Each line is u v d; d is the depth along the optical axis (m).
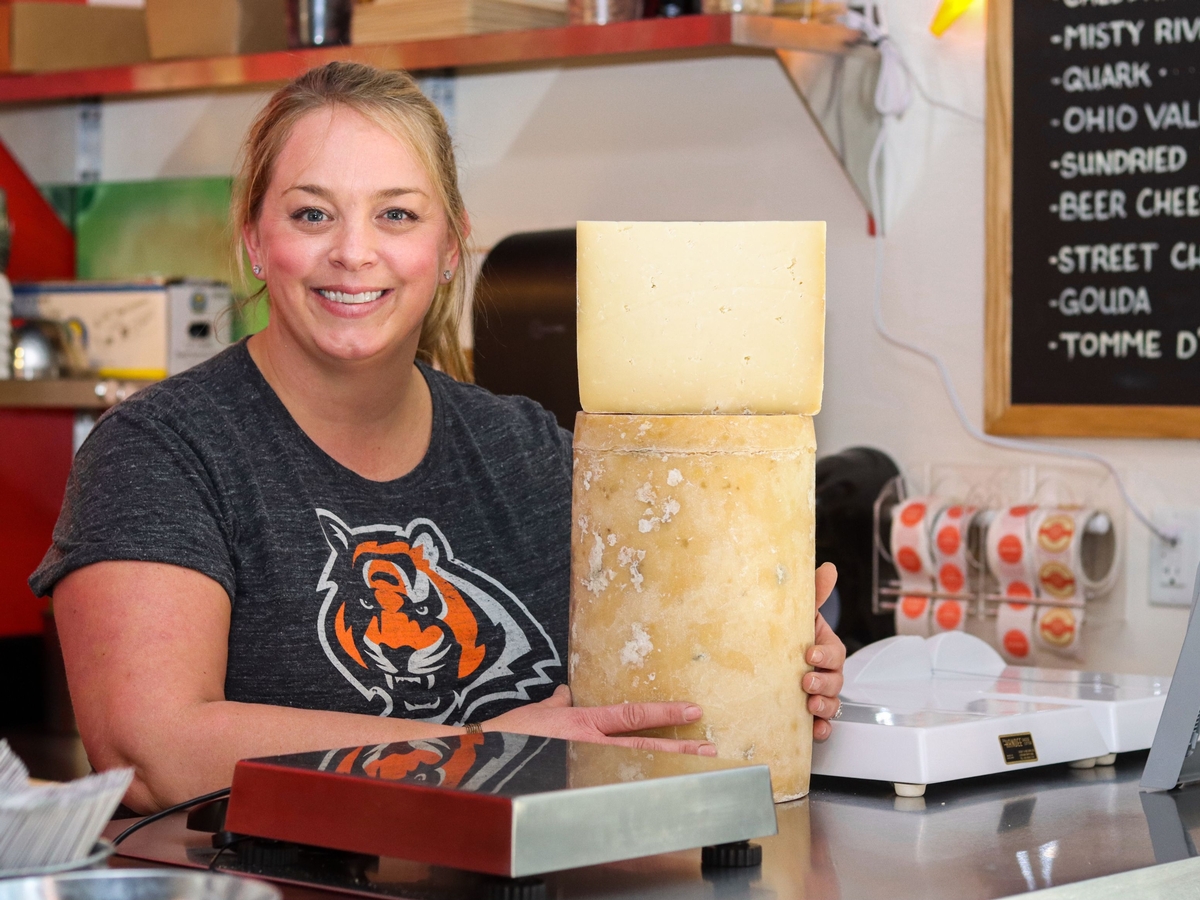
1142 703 1.31
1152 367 2.22
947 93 2.37
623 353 1.05
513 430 1.61
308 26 2.42
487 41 2.26
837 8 2.28
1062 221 2.27
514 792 0.79
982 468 2.37
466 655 1.45
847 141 2.33
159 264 3.12
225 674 1.34
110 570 1.22
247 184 1.44
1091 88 2.24
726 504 1.05
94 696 1.17
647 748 1.00
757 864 0.90
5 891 0.68
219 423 1.36
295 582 1.35
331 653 1.36
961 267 2.37
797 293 1.06
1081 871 0.90
